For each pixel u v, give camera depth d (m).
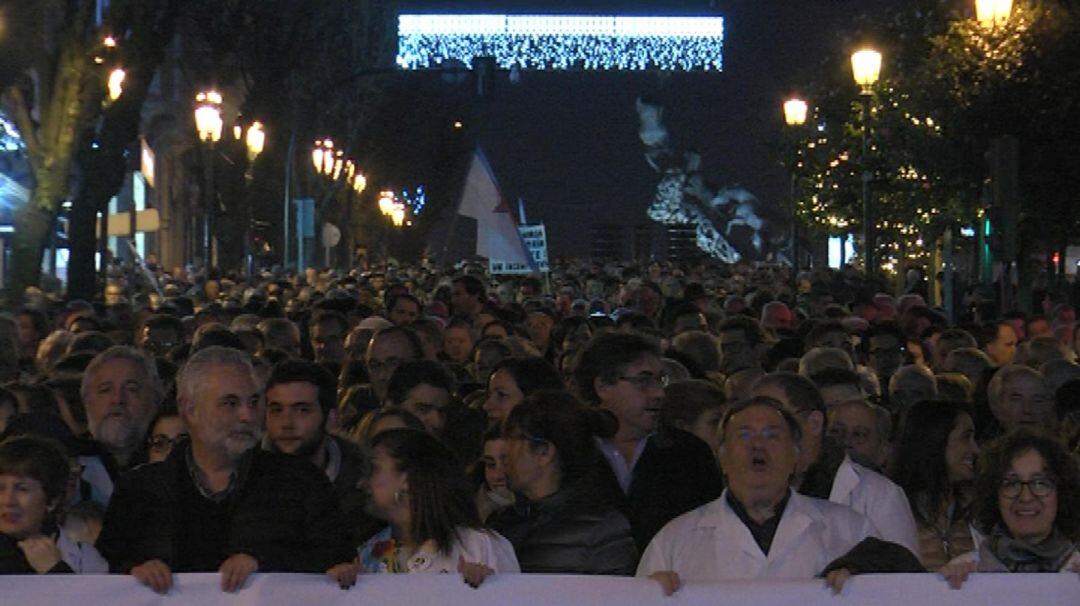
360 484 8.05
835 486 8.79
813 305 28.88
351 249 72.56
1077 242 32.62
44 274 36.50
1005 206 20.64
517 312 22.50
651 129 95.19
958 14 33.75
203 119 40.62
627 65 100.94
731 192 93.81
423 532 7.55
